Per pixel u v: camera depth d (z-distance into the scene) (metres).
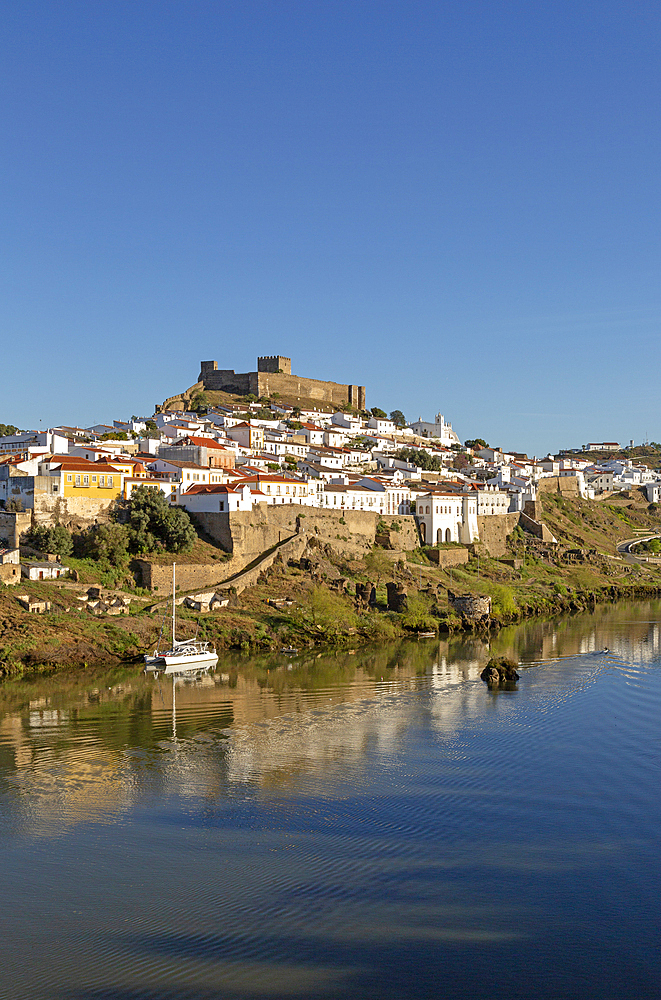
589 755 84.88
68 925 52.38
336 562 198.25
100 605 144.38
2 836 65.06
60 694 112.06
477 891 56.41
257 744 88.62
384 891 56.41
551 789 74.88
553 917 53.09
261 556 183.12
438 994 45.66
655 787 75.31
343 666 134.88
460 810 70.00
